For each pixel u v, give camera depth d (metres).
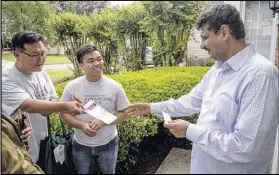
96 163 1.32
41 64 1.38
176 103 1.43
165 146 1.50
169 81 1.93
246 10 3.49
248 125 0.94
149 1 3.03
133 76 2.06
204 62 2.48
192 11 3.07
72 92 1.41
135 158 1.45
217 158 1.00
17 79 1.32
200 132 1.03
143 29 2.58
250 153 0.95
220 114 1.03
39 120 1.33
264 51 3.11
